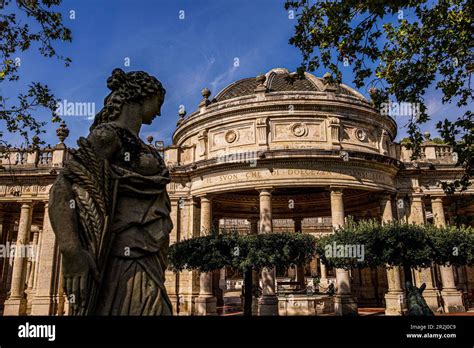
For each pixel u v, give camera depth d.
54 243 28.52
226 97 33.34
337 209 26.31
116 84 4.75
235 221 53.84
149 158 4.50
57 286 27.92
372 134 29.92
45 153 31.41
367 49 11.73
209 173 28.80
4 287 34.25
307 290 32.06
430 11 11.92
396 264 19.19
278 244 20.39
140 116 4.80
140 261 4.09
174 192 30.86
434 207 30.98
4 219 34.47
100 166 4.08
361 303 35.03
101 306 3.88
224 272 53.19
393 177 30.45
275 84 32.25
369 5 10.31
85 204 3.91
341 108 28.66
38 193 30.06
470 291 39.34
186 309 28.72
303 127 28.09
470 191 30.30
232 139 29.02
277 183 26.53
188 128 32.38
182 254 20.97
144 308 3.91
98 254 3.86
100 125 4.37
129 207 4.23
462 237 19.02
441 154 32.06
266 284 24.92
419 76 12.09
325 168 26.78
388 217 28.75
